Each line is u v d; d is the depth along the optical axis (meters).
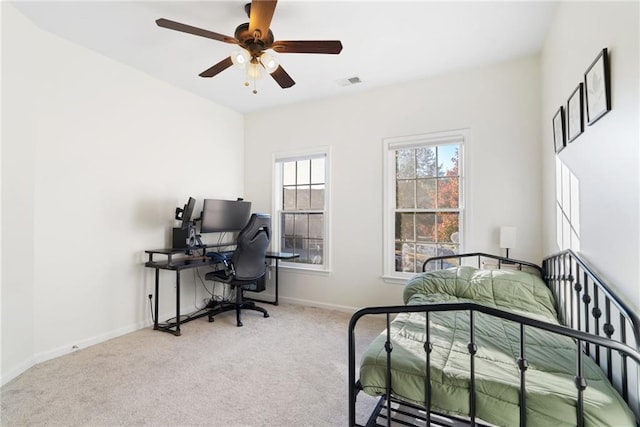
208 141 3.96
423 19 2.31
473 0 2.11
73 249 2.65
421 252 3.41
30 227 2.35
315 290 3.96
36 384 2.11
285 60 2.93
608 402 1.08
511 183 2.94
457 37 2.56
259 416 1.79
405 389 1.30
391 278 3.49
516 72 2.93
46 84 2.47
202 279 3.93
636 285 1.18
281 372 2.29
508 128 2.96
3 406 1.86
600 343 1.03
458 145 3.24
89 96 2.77
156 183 3.35
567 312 2.03
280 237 4.32
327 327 3.23
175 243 3.39
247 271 3.40
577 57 1.83
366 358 1.42
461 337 1.63
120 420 1.74
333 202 3.84
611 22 1.38
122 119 3.03
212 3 2.14
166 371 2.29
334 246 3.83
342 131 3.80
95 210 2.81
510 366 1.33
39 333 2.43
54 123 2.52
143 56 2.90
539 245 2.82
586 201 1.70
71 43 2.64
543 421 1.08
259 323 3.35
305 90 3.66
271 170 4.30
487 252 3.02
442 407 1.22
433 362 1.35
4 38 2.13
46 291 2.47
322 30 2.44
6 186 2.15
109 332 2.91
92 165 2.79
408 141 3.42
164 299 3.44
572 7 1.90
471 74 3.12
